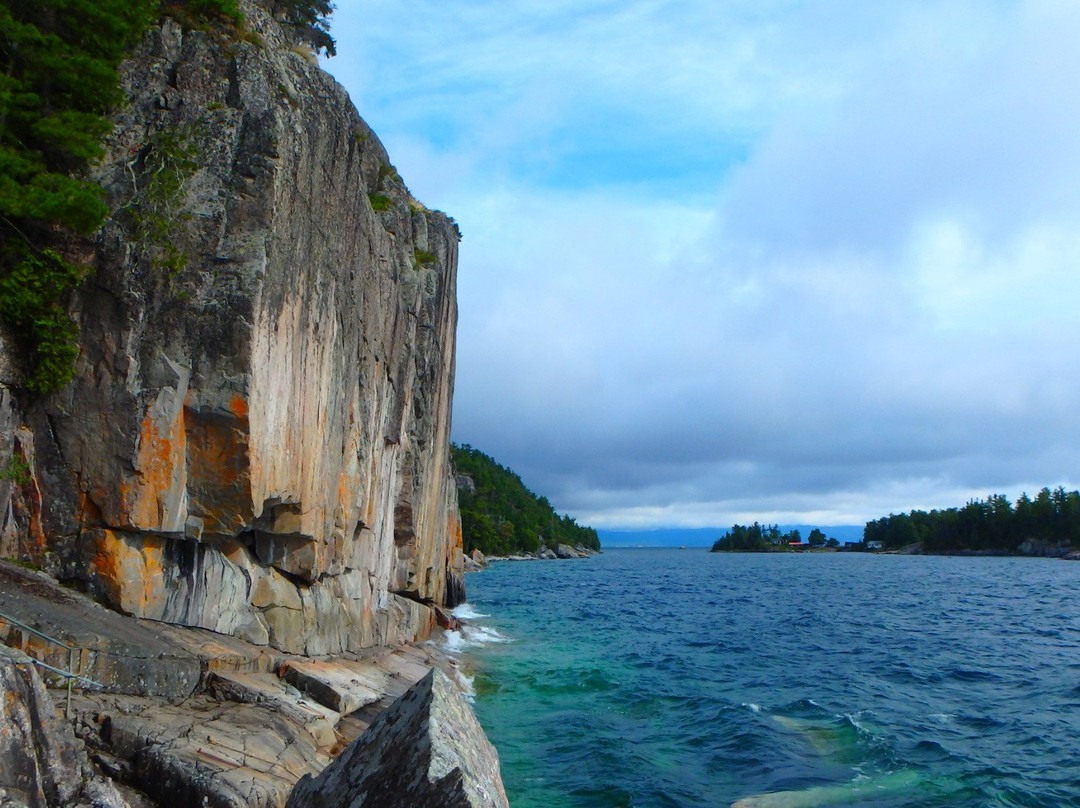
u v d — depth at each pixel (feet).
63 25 54.19
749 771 59.88
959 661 111.34
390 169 106.22
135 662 42.09
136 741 36.32
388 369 90.43
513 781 56.54
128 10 54.03
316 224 63.36
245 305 51.93
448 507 178.81
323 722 48.39
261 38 62.75
